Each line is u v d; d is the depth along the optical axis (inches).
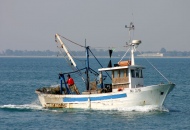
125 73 7332.7
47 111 7598.4
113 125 6491.1
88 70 7849.4
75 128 6363.2
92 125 6505.9
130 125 6481.3
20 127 6486.2
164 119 6870.1
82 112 7362.2
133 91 7180.1
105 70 7490.2
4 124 6683.1
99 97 7386.8
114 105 7322.8
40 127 6471.5
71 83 7849.4
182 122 6707.7
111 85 7588.6
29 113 7480.3
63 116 7140.8
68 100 7603.4
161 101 7278.5
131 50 7465.6
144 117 6963.6
